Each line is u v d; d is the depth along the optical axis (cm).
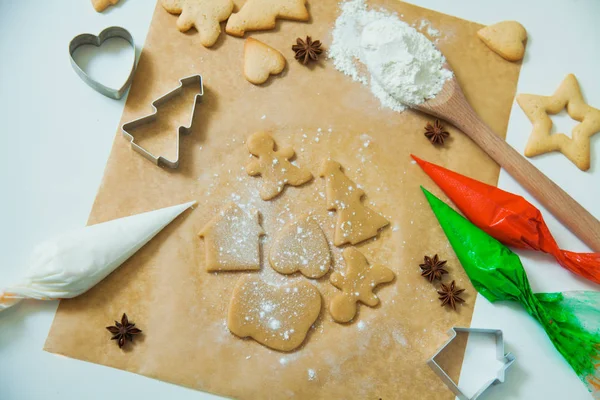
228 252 61
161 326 60
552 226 64
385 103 65
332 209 62
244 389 59
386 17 67
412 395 60
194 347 60
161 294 60
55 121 63
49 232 61
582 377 61
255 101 64
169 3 65
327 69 65
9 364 58
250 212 62
